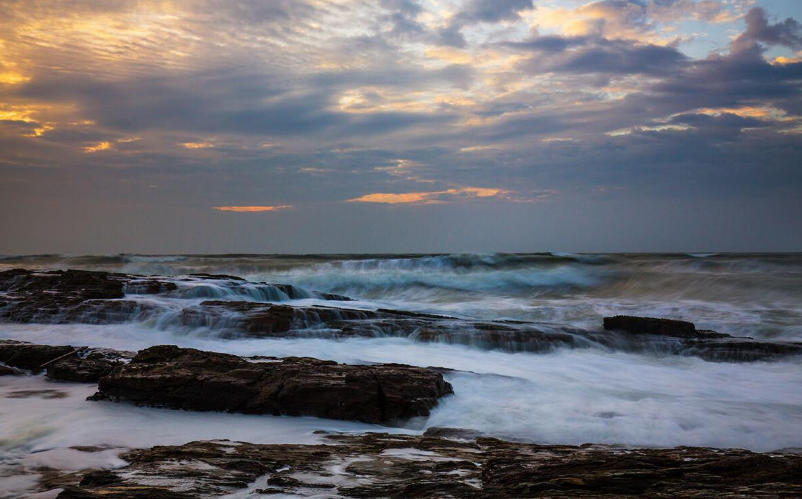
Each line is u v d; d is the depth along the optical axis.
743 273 36.84
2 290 26.12
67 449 9.12
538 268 43.16
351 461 8.14
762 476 7.00
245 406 11.69
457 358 17.19
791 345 18.14
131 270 47.12
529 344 18.70
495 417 11.23
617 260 46.00
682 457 8.10
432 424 11.15
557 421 10.95
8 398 12.30
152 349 13.39
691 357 18.30
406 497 6.68
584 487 6.75
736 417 11.39
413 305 30.23
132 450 9.20
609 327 20.88
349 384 11.63
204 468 7.58
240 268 46.47
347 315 21.47
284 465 7.92
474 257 46.69
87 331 20.05
